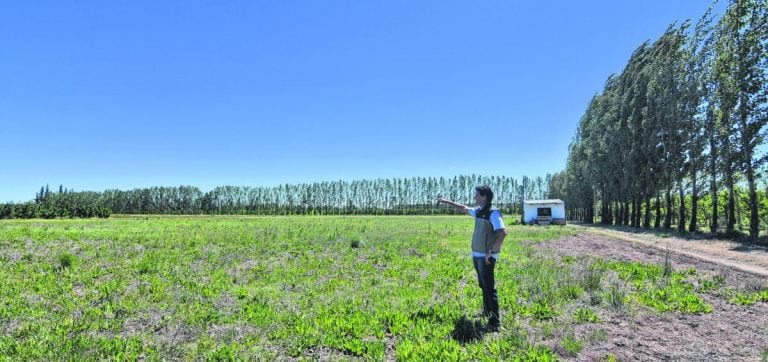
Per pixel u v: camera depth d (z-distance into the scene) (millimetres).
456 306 7254
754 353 5273
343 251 15938
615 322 6574
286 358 5133
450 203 6828
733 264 13469
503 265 11891
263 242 19016
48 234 23344
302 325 6184
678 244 20938
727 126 23625
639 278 10188
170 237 21703
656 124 34312
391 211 131875
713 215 26375
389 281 10023
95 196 123062
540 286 8609
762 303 7879
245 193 135000
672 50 31312
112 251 15555
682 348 5449
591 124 54250
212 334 5969
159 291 8680
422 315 6727
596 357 5117
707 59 26766
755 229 21609
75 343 5402
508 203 128375
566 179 75500
